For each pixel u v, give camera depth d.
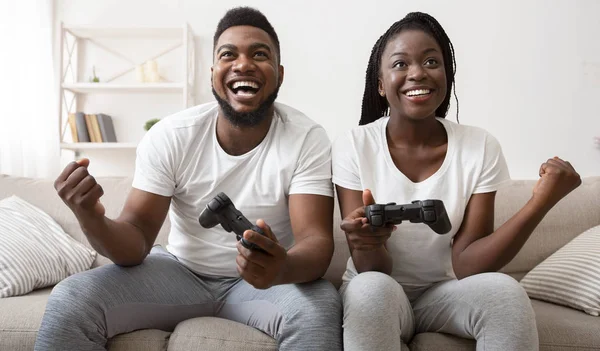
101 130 2.80
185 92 2.74
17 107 2.61
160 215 1.23
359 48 2.87
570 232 1.59
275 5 2.89
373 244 1.09
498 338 0.95
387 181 1.24
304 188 1.22
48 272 1.47
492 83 2.85
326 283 1.12
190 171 1.25
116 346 1.07
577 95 2.84
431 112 1.23
